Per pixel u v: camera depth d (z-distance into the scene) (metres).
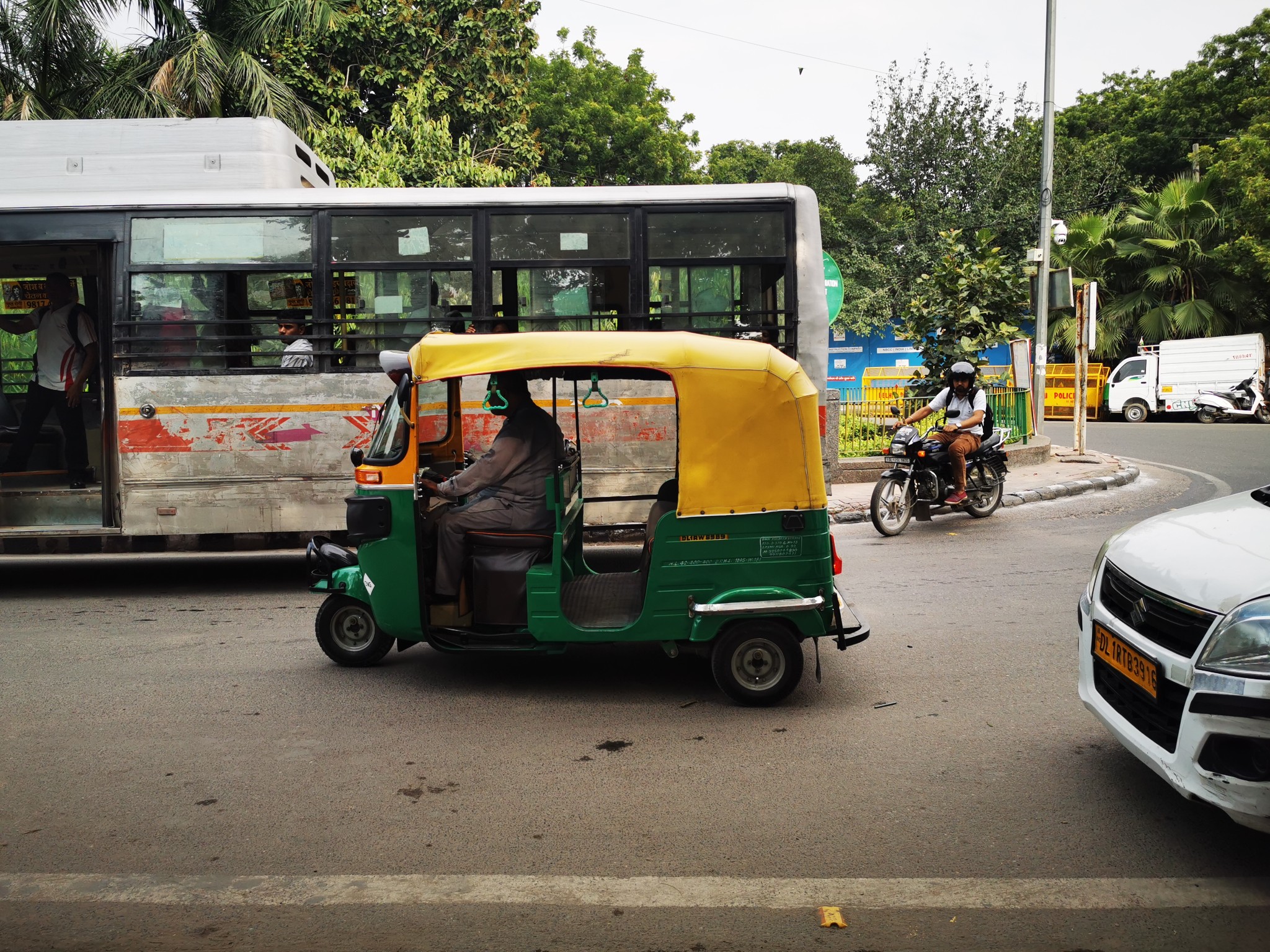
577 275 7.95
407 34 20.69
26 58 15.76
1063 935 2.93
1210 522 3.71
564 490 5.42
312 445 7.85
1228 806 3.00
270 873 3.34
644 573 5.42
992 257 14.16
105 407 7.84
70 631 6.81
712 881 3.25
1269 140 27.25
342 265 7.85
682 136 34.06
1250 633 2.98
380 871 3.35
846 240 30.41
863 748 4.40
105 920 3.07
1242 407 26.08
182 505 7.81
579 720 4.82
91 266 8.72
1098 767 4.14
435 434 6.03
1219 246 27.59
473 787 4.04
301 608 7.49
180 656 6.10
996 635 6.21
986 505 10.93
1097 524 10.48
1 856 3.49
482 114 21.66
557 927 3.00
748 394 4.90
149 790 4.04
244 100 16.73
